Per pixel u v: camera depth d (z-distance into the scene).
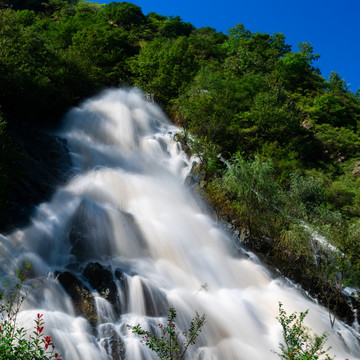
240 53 63.75
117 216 19.41
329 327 17.95
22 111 27.20
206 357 13.32
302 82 67.88
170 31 84.31
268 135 36.47
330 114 53.38
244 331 15.40
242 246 22.11
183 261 18.97
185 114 35.12
